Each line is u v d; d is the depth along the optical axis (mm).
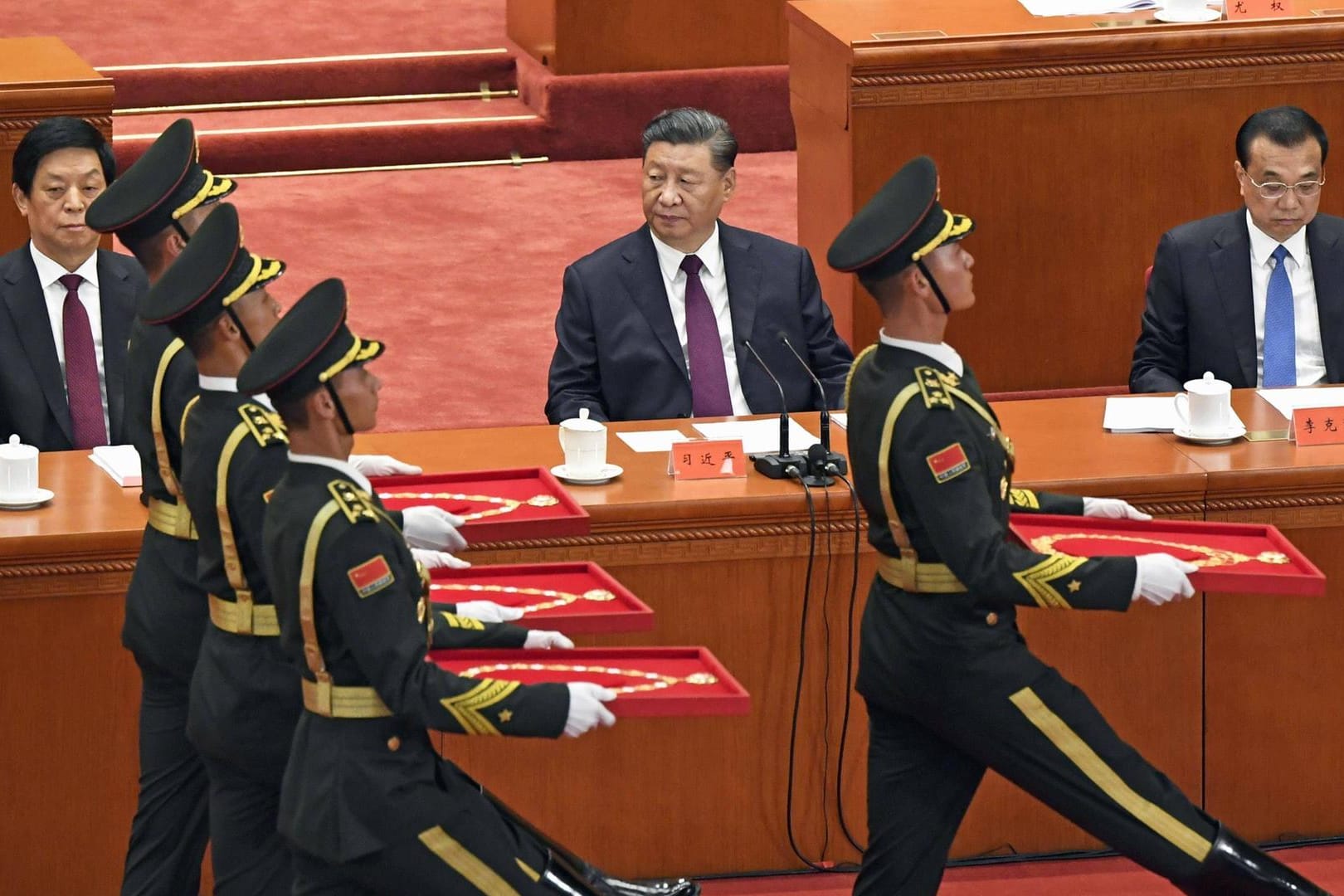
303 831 14758
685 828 19844
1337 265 24453
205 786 17656
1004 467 16469
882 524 16578
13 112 25562
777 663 19656
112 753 18969
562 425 19766
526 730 14625
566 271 23688
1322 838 20625
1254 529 18016
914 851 17234
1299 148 23703
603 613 17016
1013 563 15875
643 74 42906
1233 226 24703
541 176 42156
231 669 15906
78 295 22688
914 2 30031
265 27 46250
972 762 17172
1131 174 28688
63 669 18719
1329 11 28781
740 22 43156
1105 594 15898
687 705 15203
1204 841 16312
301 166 41969
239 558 15727
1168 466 19922
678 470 19797
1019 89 28062
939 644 16344
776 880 19906
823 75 28797
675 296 23438
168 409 16609
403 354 33156
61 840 19031
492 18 47656
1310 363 24625
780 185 41062
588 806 19672
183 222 17109
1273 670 20266
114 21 46562
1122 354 29500
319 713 14727
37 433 22594
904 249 16016
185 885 17938
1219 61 28250
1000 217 28609
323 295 14477
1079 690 16578
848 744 19875
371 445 21125
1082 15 28969
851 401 16609
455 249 37938
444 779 14992
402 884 14711
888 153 28078
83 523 18703
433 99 44062
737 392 23500
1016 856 20297
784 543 19406
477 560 19016
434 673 14469
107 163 22531
